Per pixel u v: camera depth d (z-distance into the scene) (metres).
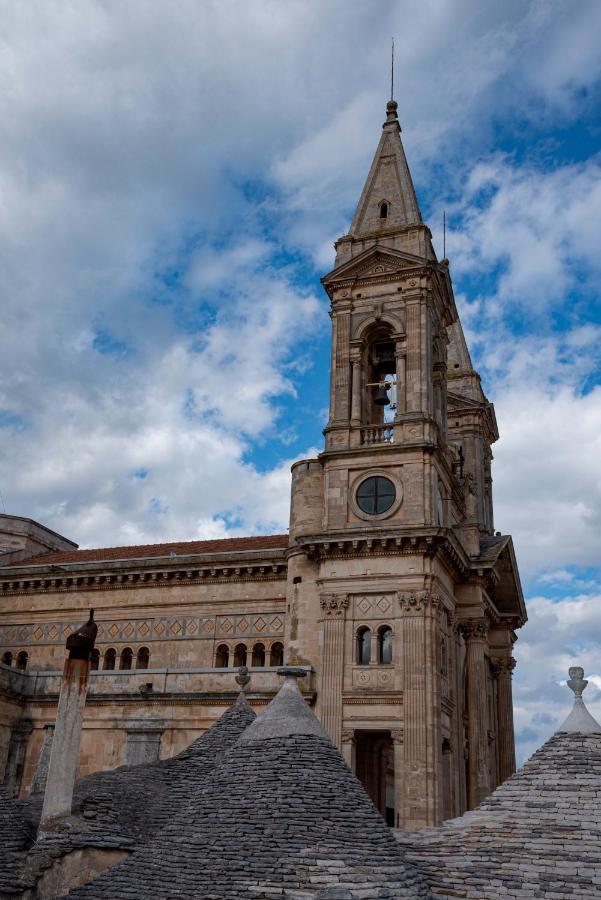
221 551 61.97
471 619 56.12
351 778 18.59
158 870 16.92
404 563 49.62
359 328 56.66
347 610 49.78
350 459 53.09
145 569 61.69
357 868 15.67
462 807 51.44
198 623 60.03
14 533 74.06
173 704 50.78
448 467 56.00
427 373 54.44
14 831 21.72
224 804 18.02
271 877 15.62
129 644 61.22
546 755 19.06
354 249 59.12
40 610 64.38
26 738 52.41
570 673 20.36
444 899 16.31
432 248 58.97
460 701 53.94
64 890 19.95
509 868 16.81
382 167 62.06
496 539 60.75
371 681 48.03
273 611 58.47
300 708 20.14
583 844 16.98
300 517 54.28
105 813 21.62
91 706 52.09
